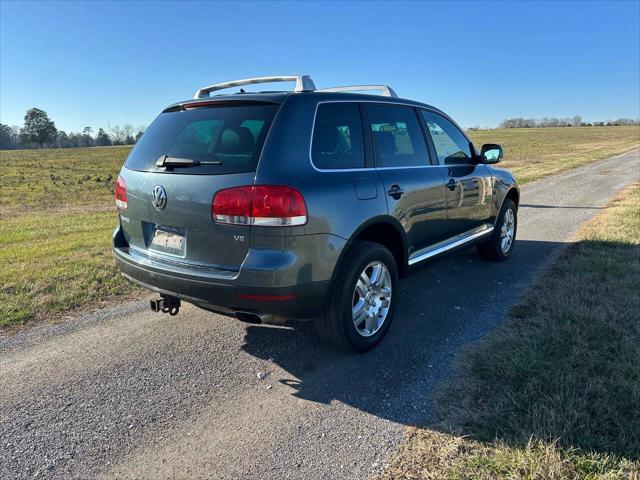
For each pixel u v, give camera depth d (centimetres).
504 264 577
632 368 299
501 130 10475
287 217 284
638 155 2931
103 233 839
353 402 294
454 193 455
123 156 5622
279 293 287
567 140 5919
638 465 221
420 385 309
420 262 418
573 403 266
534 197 1207
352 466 236
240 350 369
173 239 325
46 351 368
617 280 466
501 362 319
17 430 271
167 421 279
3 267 579
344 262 328
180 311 453
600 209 972
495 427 254
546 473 218
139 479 232
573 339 342
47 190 1970
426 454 241
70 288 504
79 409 292
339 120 343
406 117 419
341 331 334
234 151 302
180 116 347
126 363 349
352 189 327
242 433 266
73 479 233
